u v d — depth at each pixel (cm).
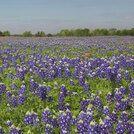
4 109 759
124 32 6744
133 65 1269
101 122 533
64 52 1997
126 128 568
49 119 626
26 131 618
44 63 1345
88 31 6575
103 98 839
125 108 717
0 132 594
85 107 735
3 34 6297
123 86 910
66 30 6481
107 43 2730
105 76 1038
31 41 3167
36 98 832
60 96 772
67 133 562
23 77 1040
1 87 891
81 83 958
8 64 1416
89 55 1761
